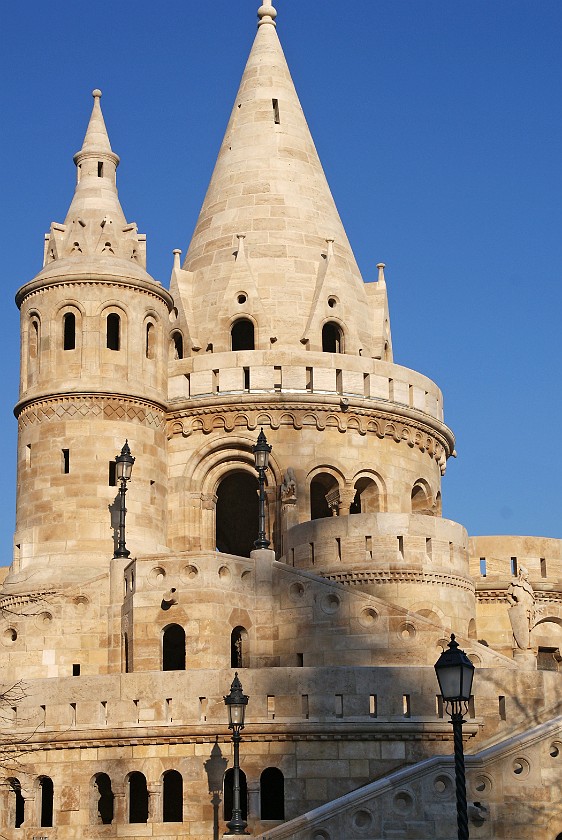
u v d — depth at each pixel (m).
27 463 67.12
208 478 70.81
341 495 70.94
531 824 47.06
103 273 67.75
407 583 62.06
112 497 66.00
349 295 76.75
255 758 52.44
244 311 75.12
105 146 72.50
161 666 57.12
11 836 53.47
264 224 77.06
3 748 54.47
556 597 74.25
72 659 60.34
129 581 59.38
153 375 69.44
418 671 53.53
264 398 70.75
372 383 72.81
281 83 82.06
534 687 53.41
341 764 52.38
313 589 58.00
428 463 75.50
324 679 53.06
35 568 64.50
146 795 54.84
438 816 46.94
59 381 66.88
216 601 57.09
